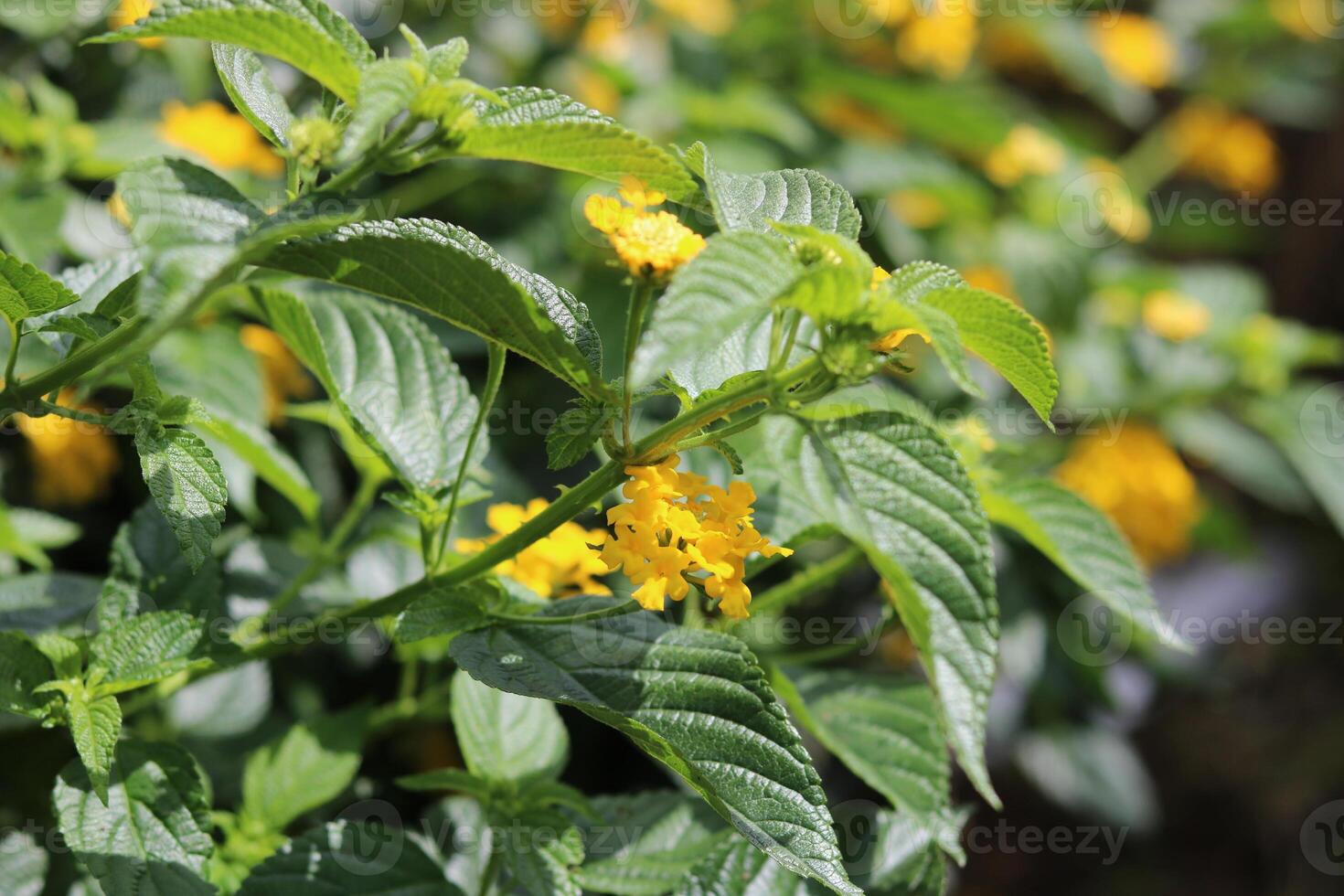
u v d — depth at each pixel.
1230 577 1.62
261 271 0.63
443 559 0.64
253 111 0.58
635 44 1.04
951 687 0.59
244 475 0.73
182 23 0.56
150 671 0.61
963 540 0.58
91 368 0.58
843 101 1.13
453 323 0.59
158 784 0.61
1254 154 1.39
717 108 0.96
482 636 0.60
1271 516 1.67
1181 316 1.12
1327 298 1.76
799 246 0.58
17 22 0.76
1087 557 0.68
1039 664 0.95
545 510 0.60
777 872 0.64
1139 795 1.09
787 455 0.58
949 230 1.10
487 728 0.66
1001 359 0.58
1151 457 1.04
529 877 0.63
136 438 0.59
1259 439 1.21
